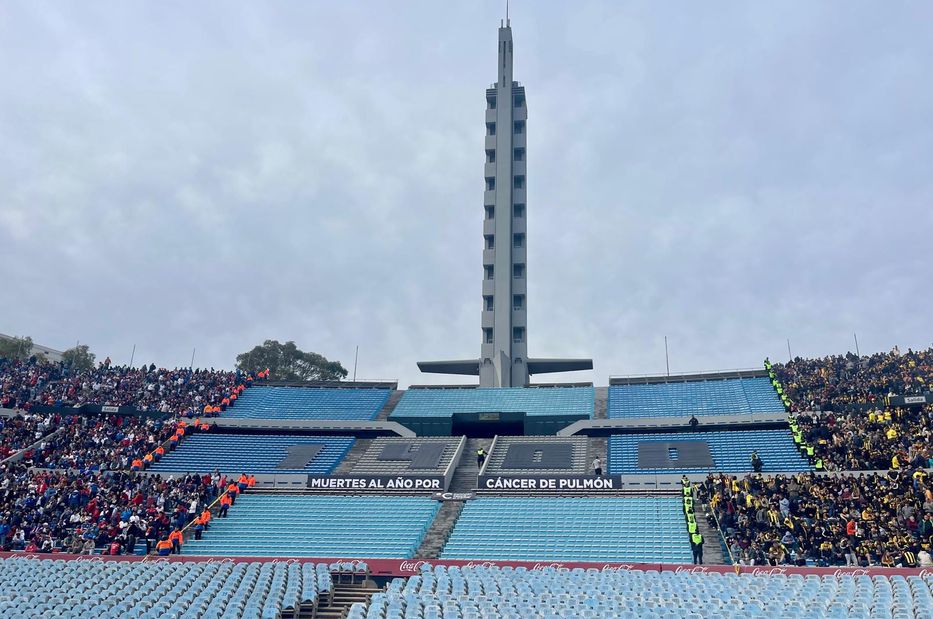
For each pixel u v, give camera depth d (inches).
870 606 1430.9
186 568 1876.2
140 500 2370.8
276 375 5812.0
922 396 2603.3
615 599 1542.8
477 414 3287.4
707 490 2320.4
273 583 1720.0
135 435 2940.5
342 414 3341.5
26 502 2329.0
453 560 1951.3
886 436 2431.1
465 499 2517.2
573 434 3097.9
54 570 1876.2
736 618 1393.9
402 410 3368.6
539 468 2790.4
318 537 2253.9
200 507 2421.3
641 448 2864.2
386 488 2610.7
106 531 2177.7
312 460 2920.8
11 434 2847.0
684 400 3228.3
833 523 1940.2
